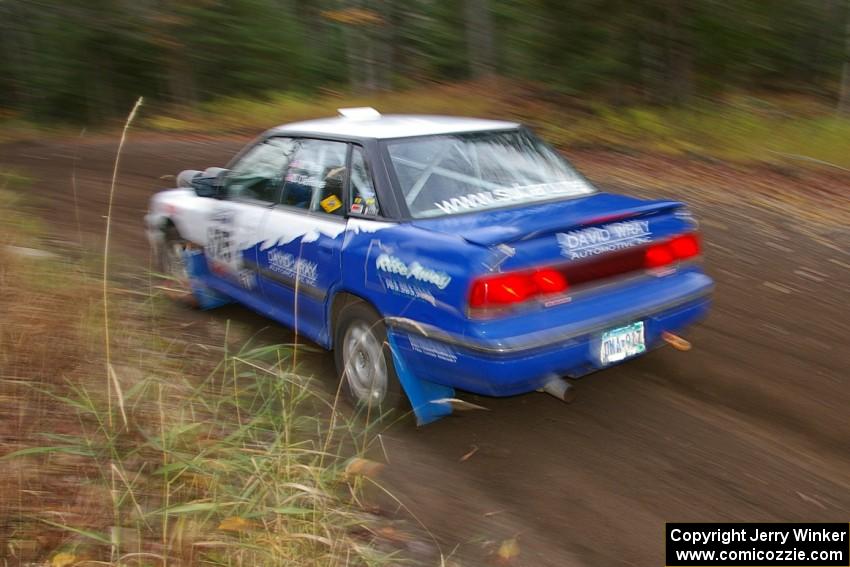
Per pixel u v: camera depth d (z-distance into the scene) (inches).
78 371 165.8
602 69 568.1
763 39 593.3
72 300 204.8
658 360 190.7
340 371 174.1
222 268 214.5
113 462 128.6
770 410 163.6
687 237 162.6
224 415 159.6
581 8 562.6
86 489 126.0
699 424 159.3
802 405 165.0
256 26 1055.6
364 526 127.0
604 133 508.7
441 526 128.3
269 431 153.5
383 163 164.6
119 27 1039.0
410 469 146.6
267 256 190.9
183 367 185.0
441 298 140.9
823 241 285.6
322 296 173.3
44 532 115.6
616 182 394.9
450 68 1010.7
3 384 154.6
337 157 175.6
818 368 182.5
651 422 160.9
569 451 151.0
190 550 111.7
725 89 590.2
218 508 119.6
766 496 133.6
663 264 158.1
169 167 535.8
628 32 552.1
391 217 158.1
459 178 167.9
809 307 222.1
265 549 111.0
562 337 138.5
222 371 185.8
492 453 151.8
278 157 195.2
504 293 135.5
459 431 161.0
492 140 180.7
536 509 132.4
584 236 146.5
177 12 1032.2
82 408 138.3
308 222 177.3
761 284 243.3
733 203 346.9
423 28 1003.3
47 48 1058.7
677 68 549.3
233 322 227.3
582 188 179.5
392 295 152.3
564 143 504.4
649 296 153.6
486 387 140.1
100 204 419.8
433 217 157.6
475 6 789.2
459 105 668.1
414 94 798.5
